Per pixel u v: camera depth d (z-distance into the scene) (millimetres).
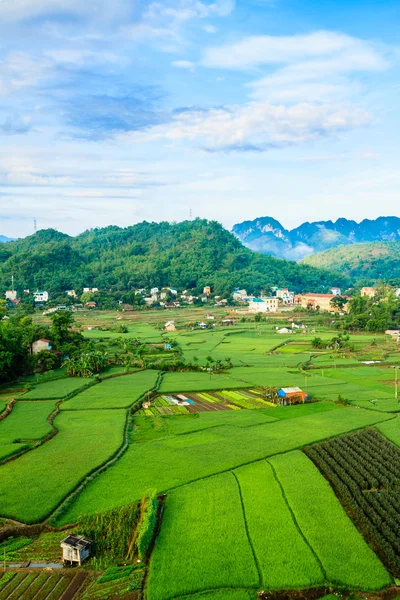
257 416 95812
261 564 46875
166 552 48906
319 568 46281
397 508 57625
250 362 155875
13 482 63844
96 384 121812
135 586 44312
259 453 74562
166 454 74562
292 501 59000
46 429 84938
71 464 69750
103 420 91688
